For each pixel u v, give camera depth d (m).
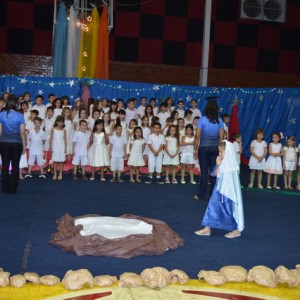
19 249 5.38
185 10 16.14
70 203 7.83
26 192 8.54
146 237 5.55
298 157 10.81
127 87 13.62
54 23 14.16
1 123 8.22
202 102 13.98
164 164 10.44
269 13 16.36
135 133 10.35
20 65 15.41
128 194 8.84
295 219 7.53
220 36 16.33
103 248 5.30
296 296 4.41
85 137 10.24
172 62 16.17
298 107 13.77
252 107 13.98
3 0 15.18
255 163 10.43
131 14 15.85
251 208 8.23
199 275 4.70
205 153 8.39
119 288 4.41
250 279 4.71
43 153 11.09
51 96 12.34
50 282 4.41
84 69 14.01
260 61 16.61
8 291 4.25
